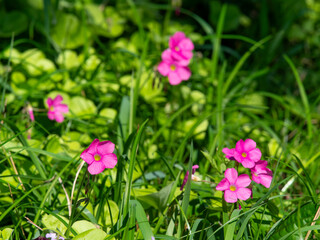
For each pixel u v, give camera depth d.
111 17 4.72
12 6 4.45
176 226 2.01
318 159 2.77
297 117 3.78
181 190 1.96
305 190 2.69
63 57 3.82
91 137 2.82
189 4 5.28
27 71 3.62
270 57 4.59
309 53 5.17
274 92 4.44
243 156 1.79
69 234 1.89
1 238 1.81
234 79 4.15
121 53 4.12
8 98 3.30
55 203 2.20
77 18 4.32
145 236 1.76
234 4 5.45
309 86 4.67
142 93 3.48
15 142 2.61
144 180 2.39
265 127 3.03
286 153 2.86
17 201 1.84
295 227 1.93
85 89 3.60
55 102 2.81
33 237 1.96
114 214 2.03
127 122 2.79
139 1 4.97
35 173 2.38
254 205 1.87
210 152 2.66
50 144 2.57
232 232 1.75
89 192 1.98
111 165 1.70
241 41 5.24
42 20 4.41
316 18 5.33
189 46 2.85
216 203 2.14
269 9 5.35
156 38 4.53
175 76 2.86
